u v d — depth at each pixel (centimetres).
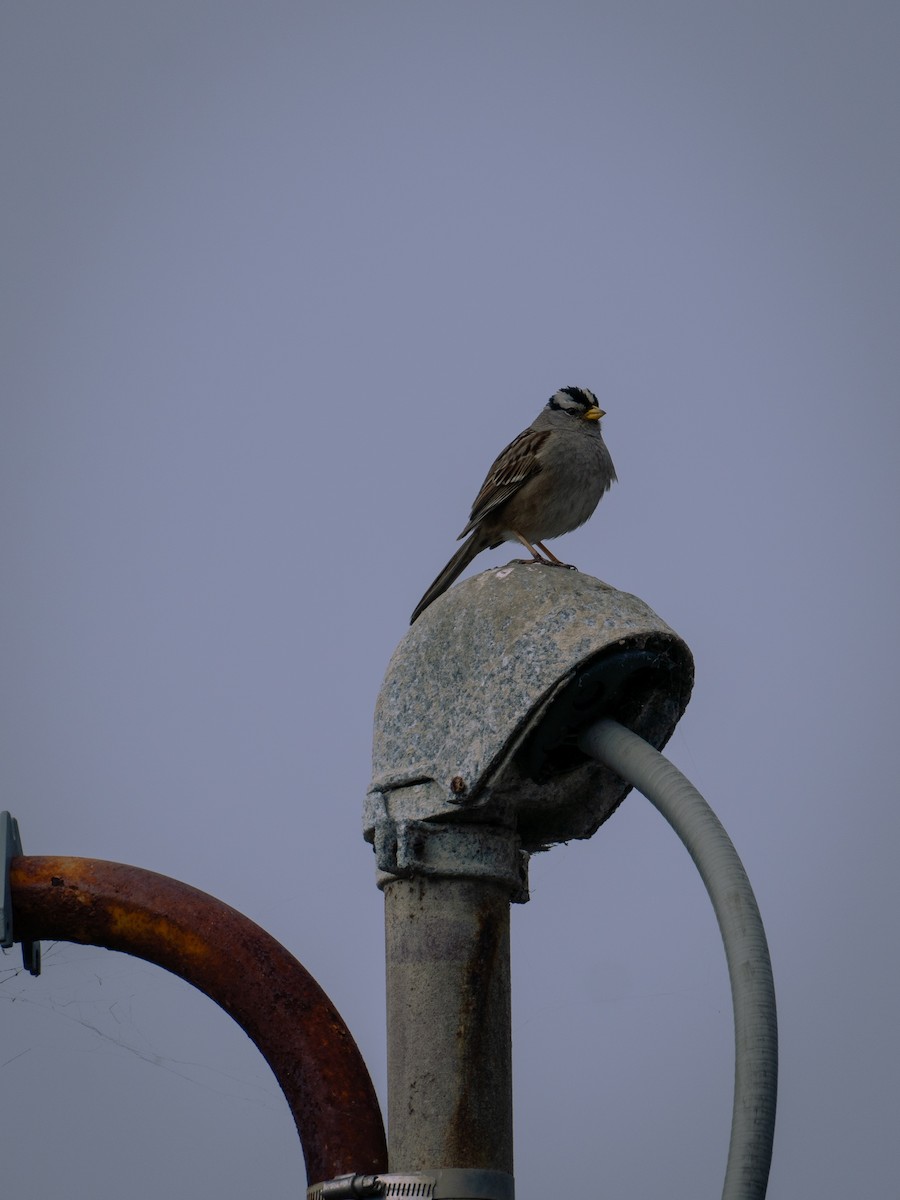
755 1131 480
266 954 623
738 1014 498
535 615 634
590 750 616
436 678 646
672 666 632
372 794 646
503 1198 589
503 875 632
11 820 628
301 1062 610
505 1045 615
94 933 624
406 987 618
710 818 555
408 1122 598
